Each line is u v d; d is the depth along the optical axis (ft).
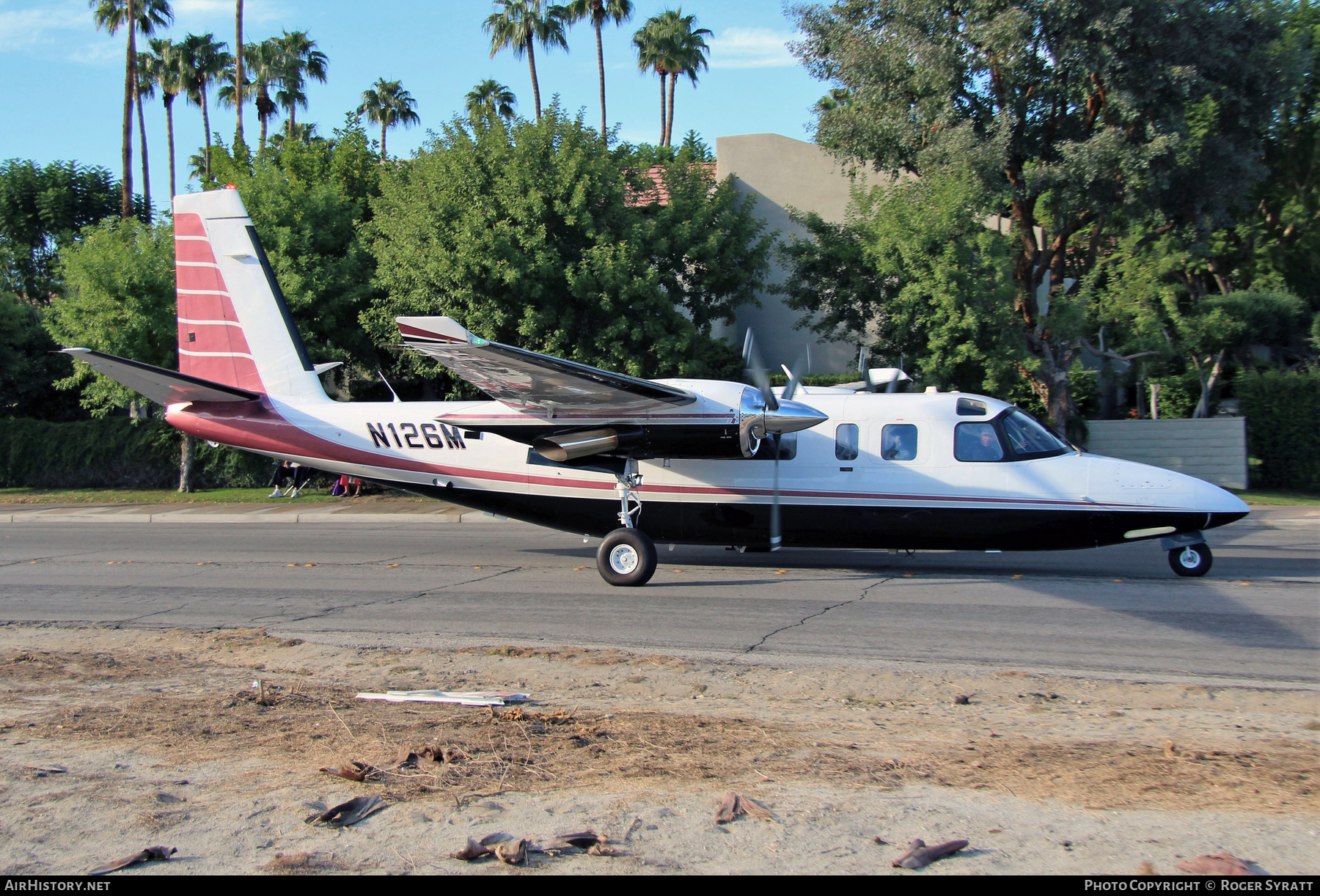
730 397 36.99
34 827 13.00
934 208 65.21
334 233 78.43
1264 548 45.47
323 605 32.58
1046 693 21.07
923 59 68.08
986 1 65.16
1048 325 68.49
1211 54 67.26
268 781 14.85
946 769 15.42
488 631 28.22
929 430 37.91
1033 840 12.57
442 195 66.28
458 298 65.36
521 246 65.21
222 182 87.81
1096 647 25.32
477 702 20.08
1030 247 73.26
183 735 17.43
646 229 68.28
